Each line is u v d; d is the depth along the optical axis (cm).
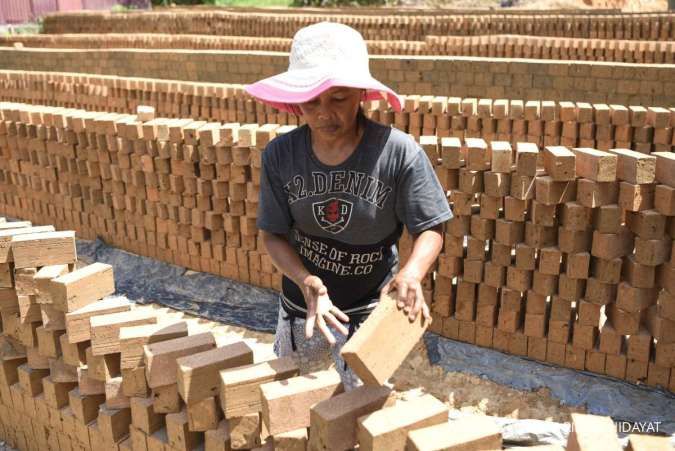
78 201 700
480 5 3072
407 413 220
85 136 661
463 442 208
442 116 794
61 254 319
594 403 439
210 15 2262
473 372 477
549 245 442
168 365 269
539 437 416
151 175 614
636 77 897
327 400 227
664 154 397
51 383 329
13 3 3434
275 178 259
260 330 554
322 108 229
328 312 241
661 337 421
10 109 718
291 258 264
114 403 302
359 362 213
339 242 261
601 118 760
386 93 238
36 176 730
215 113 977
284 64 1127
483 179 450
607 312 452
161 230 636
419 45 1438
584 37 1669
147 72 1312
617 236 410
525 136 791
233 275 610
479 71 983
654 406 429
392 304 222
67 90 1168
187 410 263
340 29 234
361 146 243
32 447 367
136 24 2517
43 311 314
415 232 248
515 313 467
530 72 955
